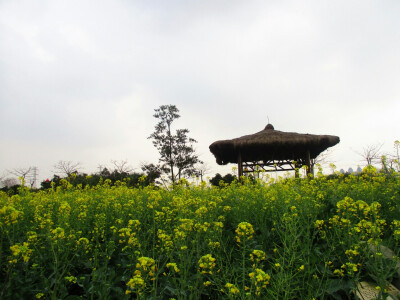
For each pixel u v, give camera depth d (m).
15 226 4.01
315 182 6.66
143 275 2.45
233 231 4.78
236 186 8.44
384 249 3.48
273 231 4.34
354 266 2.80
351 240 3.43
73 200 6.55
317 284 3.09
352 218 3.93
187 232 3.38
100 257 3.88
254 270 2.74
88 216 5.21
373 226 2.95
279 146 14.33
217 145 14.62
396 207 4.97
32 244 3.62
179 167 36.50
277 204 5.15
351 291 3.01
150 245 4.20
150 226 4.84
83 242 3.55
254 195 5.94
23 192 7.20
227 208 5.17
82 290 3.51
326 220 4.54
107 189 8.38
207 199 5.92
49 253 3.62
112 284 3.26
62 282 3.28
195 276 3.08
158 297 2.92
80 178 17.78
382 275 2.68
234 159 17.58
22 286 3.20
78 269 3.78
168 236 3.24
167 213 4.84
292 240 3.44
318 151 15.86
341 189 6.18
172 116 38.94
